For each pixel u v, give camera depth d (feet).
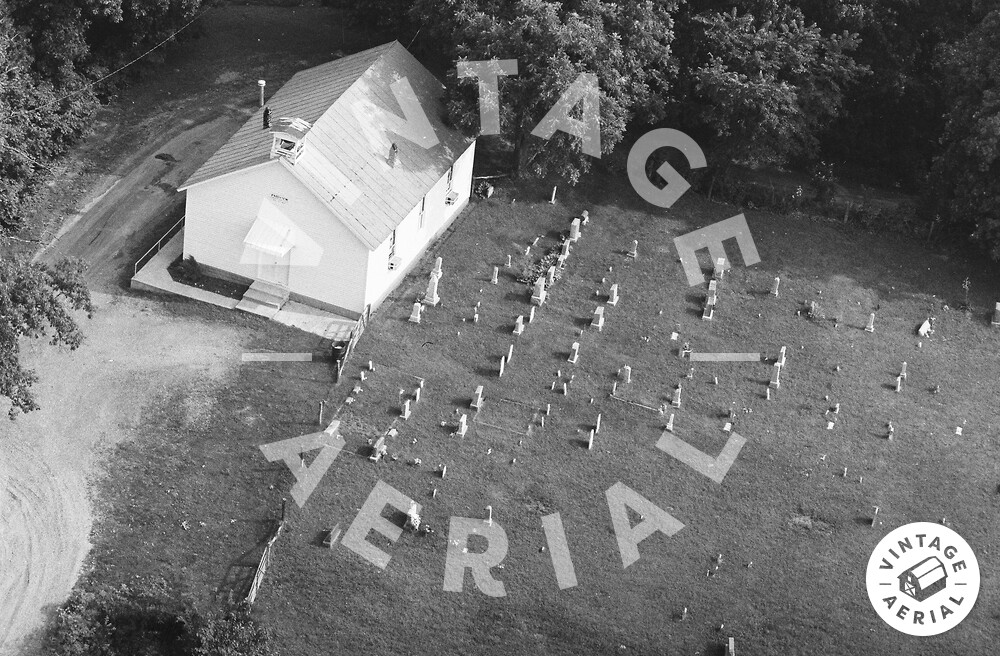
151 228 280.51
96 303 258.57
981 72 298.97
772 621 214.90
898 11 331.57
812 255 304.91
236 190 255.70
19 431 228.43
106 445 228.22
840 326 283.79
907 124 338.75
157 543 213.05
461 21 291.79
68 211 281.95
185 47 337.72
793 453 248.11
